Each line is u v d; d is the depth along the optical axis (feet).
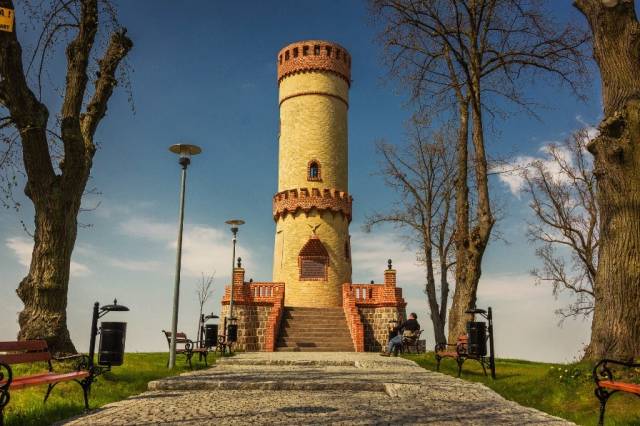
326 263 111.45
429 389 30.99
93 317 28.60
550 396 29.01
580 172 99.04
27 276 37.65
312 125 119.14
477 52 57.16
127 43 43.11
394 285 95.35
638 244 31.12
